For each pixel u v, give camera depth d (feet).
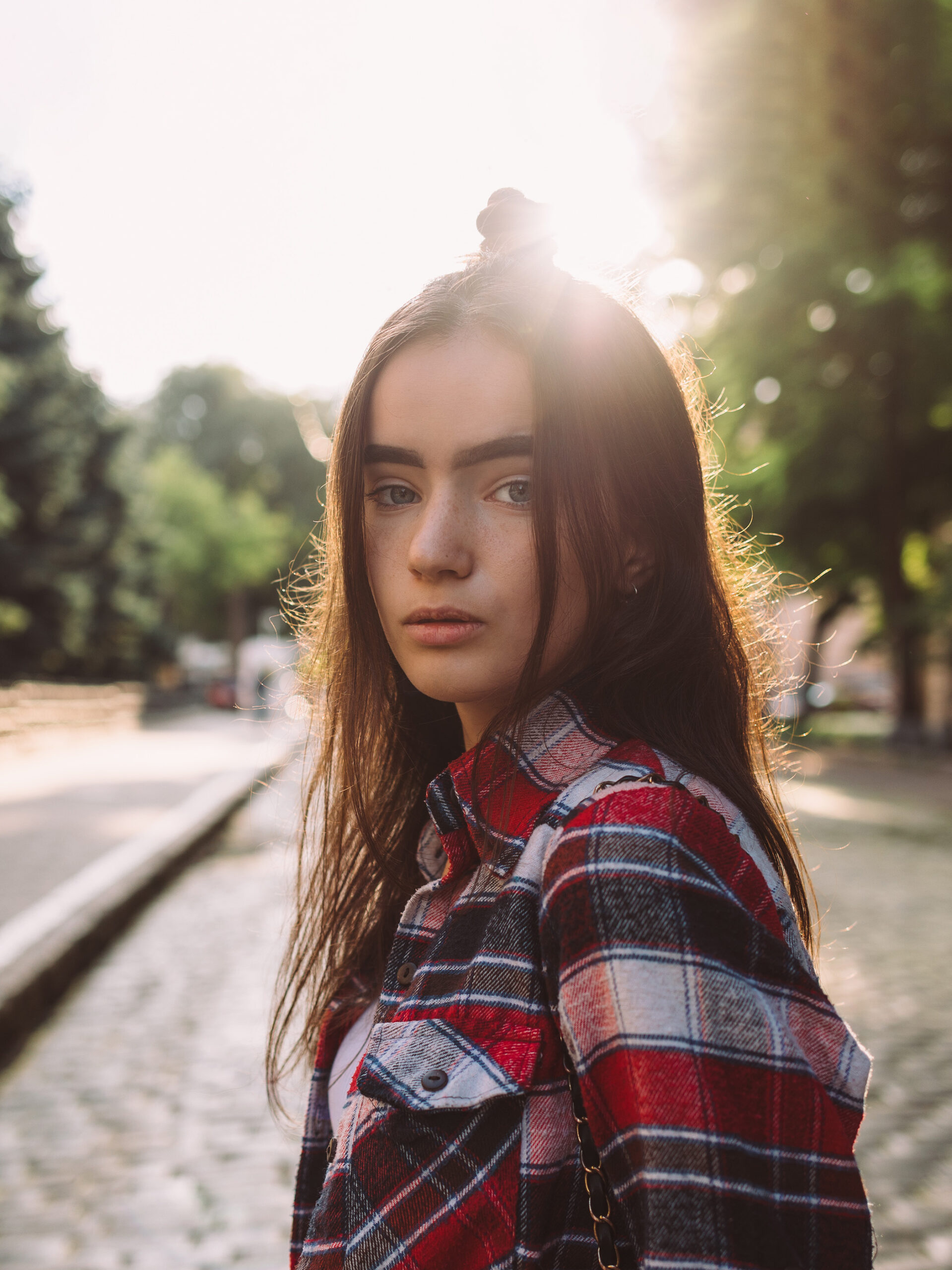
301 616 3.40
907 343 51.37
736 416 57.16
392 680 3.12
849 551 76.84
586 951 1.86
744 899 1.98
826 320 53.26
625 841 1.92
